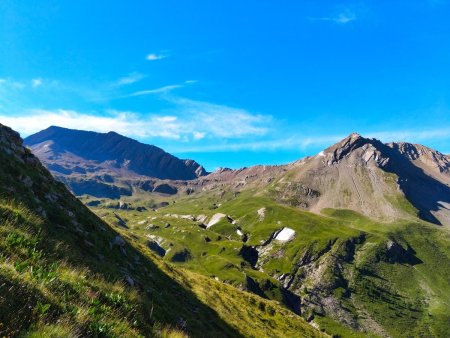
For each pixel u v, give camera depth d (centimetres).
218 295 6875
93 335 999
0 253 1183
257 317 7094
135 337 1236
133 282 2992
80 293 1277
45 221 2661
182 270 7694
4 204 2166
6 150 3394
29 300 916
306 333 7869
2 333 719
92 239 3319
